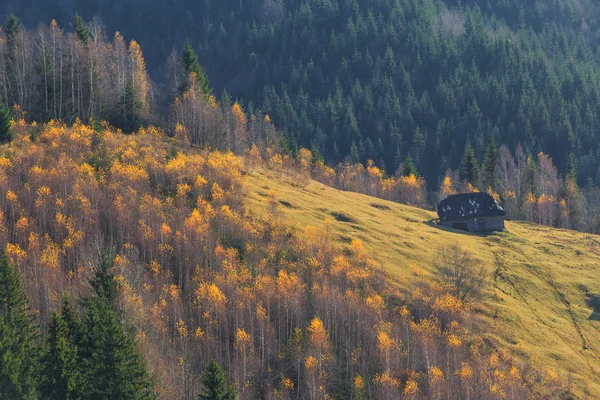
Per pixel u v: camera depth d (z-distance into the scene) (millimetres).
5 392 98125
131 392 105750
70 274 165250
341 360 158125
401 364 158625
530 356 170625
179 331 156375
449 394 152750
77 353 110688
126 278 159750
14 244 177375
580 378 166125
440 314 177000
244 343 154750
